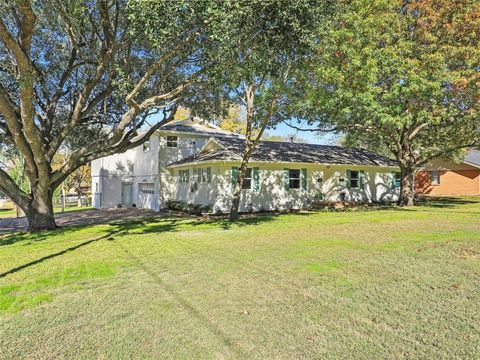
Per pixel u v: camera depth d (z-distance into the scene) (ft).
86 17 27.86
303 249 23.81
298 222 39.14
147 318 12.64
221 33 21.86
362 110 39.73
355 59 36.22
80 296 15.08
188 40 24.41
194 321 12.30
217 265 19.92
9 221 53.62
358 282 16.24
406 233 29.55
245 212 53.42
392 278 16.71
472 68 41.29
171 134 64.59
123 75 28.60
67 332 11.63
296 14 24.12
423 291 14.82
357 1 35.99
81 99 36.88
